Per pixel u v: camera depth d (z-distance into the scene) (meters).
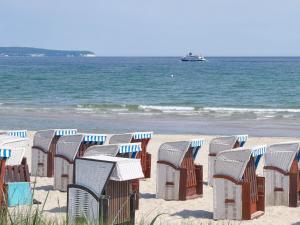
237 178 28.95
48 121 80.81
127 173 24.81
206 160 47.09
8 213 16.20
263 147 31.23
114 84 189.75
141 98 136.75
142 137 38.81
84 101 124.62
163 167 34.00
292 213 31.09
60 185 35.25
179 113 97.19
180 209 31.73
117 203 24.75
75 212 25.08
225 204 29.22
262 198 30.67
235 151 29.05
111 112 97.12
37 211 16.33
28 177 30.80
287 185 32.69
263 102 127.38
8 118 84.38
